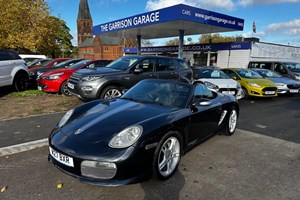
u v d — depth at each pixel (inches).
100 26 749.9
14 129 189.3
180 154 126.7
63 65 433.7
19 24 880.3
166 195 103.1
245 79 390.9
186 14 472.4
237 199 102.0
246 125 225.1
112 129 107.3
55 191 103.7
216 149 160.2
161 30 677.9
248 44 691.4
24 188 105.6
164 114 122.0
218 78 356.5
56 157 104.9
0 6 829.2
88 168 96.7
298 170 131.6
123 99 153.6
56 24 1064.2
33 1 944.9
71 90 276.8
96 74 257.1
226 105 179.3
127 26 614.2
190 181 115.8
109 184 96.4
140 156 100.5
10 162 132.3
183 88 151.2
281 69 508.4
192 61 908.6
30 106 271.1
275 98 405.1
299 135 197.2
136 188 108.0
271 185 114.5
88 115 125.7
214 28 609.3
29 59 800.9
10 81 344.5
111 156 95.6
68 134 109.5
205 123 152.1
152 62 296.2
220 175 123.0
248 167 133.6
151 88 159.0
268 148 165.0
